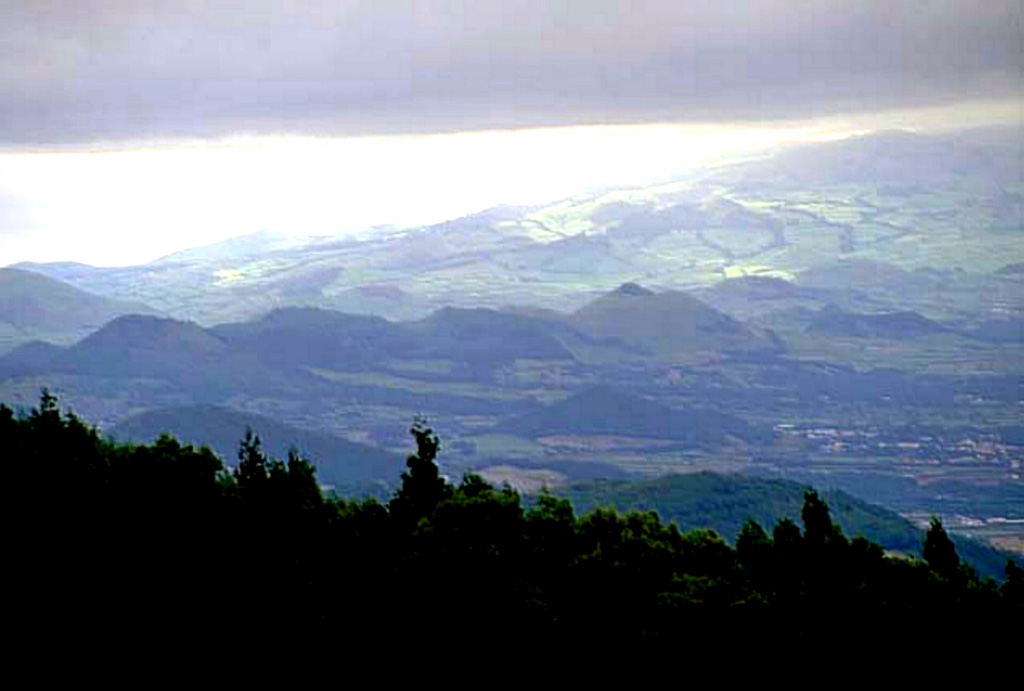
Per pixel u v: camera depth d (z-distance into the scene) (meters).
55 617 68.69
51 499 70.88
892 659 71.25
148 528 70.75
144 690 68.44
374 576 69.25
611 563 71.31
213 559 70.81
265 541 70.81
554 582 70.94
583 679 68.31
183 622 68.88
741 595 69.69
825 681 70.50
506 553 69.25
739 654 67.62
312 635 67.56
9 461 71.88
